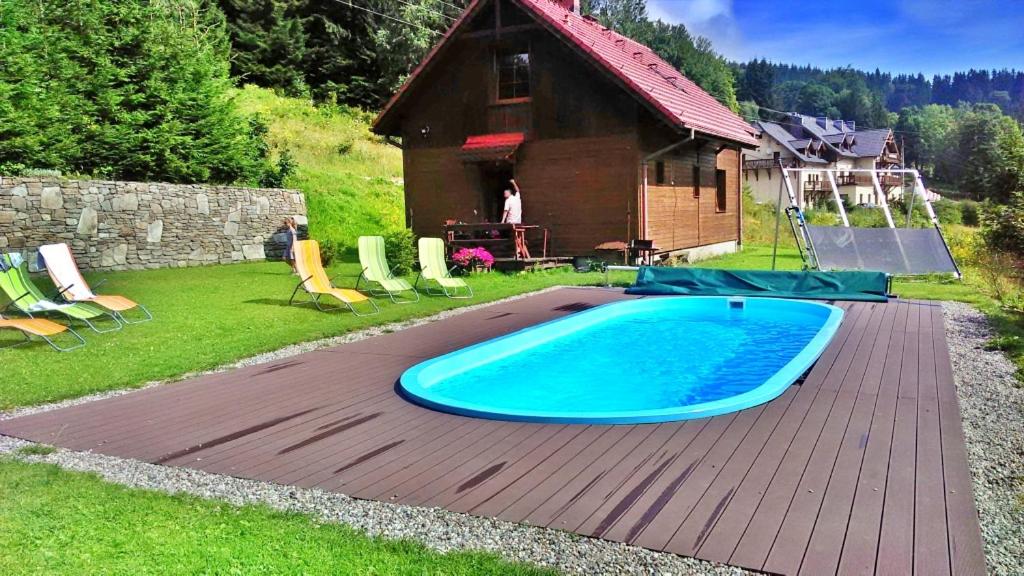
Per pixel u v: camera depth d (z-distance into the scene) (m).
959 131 85.75
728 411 5.33
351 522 3.62
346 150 29.69
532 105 16.89
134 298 11.98
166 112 18.80
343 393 6.19
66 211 14.80
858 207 44.81
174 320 9.90
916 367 6.76
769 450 4.50
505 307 11.24
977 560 3.11
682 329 10.38
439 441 4.84
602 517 3.58
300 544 3.36
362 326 9.48
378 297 12.22
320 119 33.09
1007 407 5.42
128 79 18.69
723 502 3.72
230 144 20.11
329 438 4.96
